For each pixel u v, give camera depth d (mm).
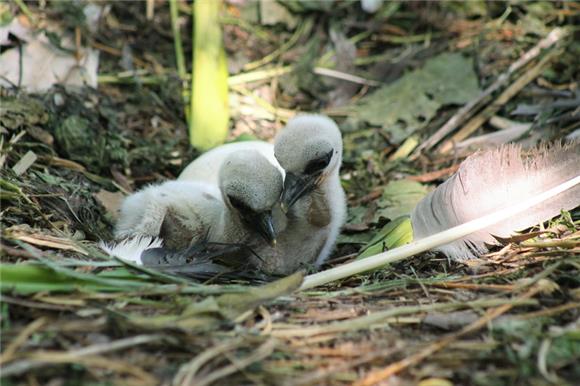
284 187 10117
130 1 15984
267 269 10445
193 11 15758
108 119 13641
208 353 6902
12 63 13422
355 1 16344
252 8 16266
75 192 11281
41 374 6625
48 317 7402
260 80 15266
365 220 11930
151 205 10375
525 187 10164
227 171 9992
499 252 9664
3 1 13805
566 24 15578
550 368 6996
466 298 8359
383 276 9391
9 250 8328
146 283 8352
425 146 13750
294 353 7246
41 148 12430
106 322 7266
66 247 9133
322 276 8922
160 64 15297
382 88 15125
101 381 6582
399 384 6797
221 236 10297
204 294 8172
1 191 10055
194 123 13930
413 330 7688
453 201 10250
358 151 13836
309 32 16125
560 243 9445
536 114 13703
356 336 7562
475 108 14227
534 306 8023
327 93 15211
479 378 6871
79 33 14391
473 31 15859
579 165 10219
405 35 16203
